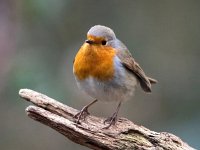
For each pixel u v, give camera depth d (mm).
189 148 9273
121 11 14945
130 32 14945
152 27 15094
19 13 12797
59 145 13898
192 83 14961
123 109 14508
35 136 13844
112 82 9867
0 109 13188
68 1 13703
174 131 14328
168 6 15250
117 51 9977
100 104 14023
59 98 12781
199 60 15109
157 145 9195
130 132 9203
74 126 8992
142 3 15078
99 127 9273
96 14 14703
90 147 9156
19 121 13695
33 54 13062
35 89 12492
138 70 10375
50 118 8898
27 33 13477
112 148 9086
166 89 14891
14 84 12469
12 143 13695
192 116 14602
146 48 14992
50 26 13609
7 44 12664
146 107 14727
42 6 12750
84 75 9789
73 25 14219
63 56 13828
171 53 15078
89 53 9672
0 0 12680
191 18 15328
